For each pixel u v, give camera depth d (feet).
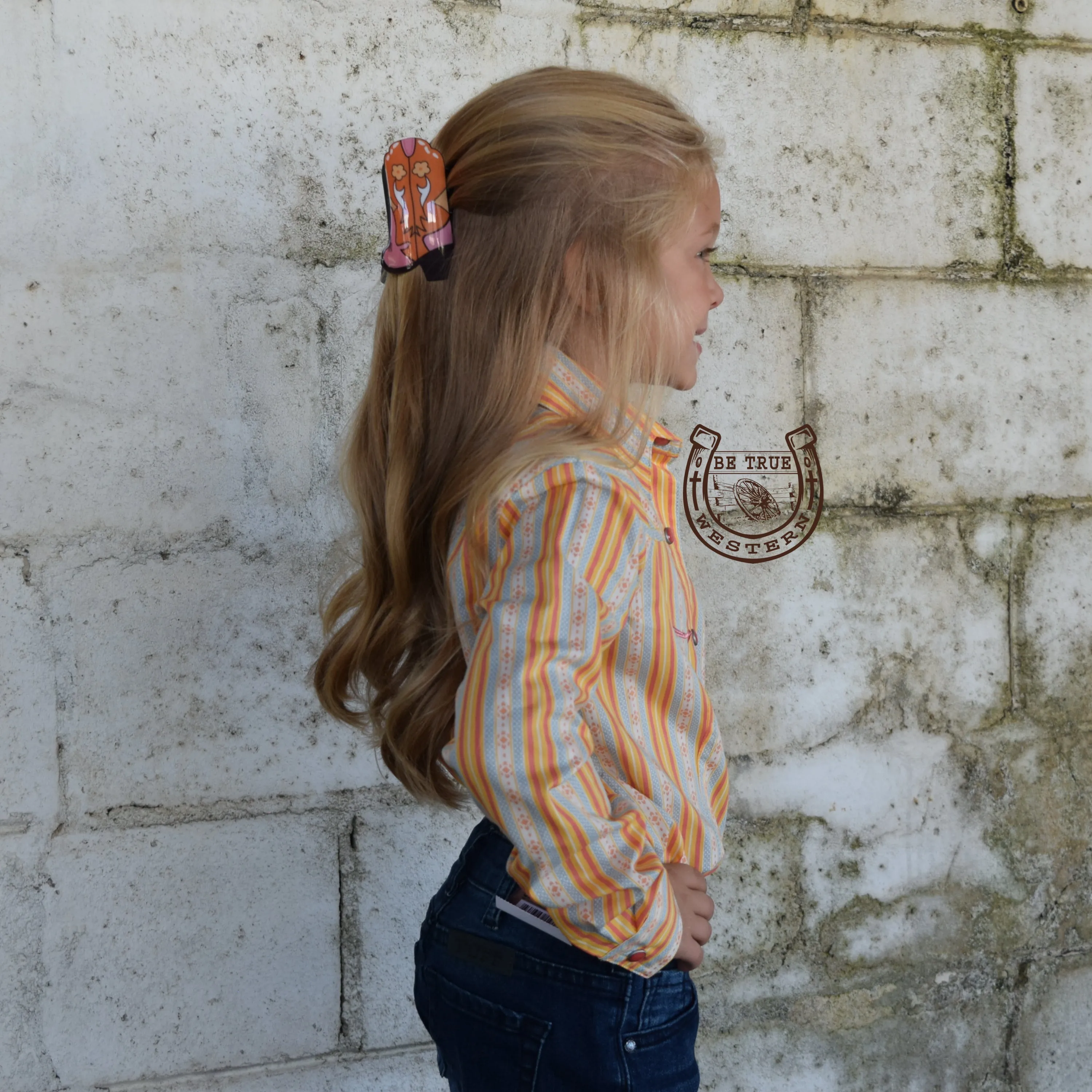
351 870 5.16
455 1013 3.27
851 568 5.79
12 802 4.72
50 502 4.70
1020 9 5.86
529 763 2.64
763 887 5.74
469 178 3.32
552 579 2.78
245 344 4.90
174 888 4.92
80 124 4.64
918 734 5.94
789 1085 5.83
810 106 5.58
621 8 5.28
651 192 3.21
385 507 3.54
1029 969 6.18
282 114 4.88
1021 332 5.97
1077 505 6.12
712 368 5.52
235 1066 5.04
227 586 4.93
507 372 3.18
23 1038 4.78
